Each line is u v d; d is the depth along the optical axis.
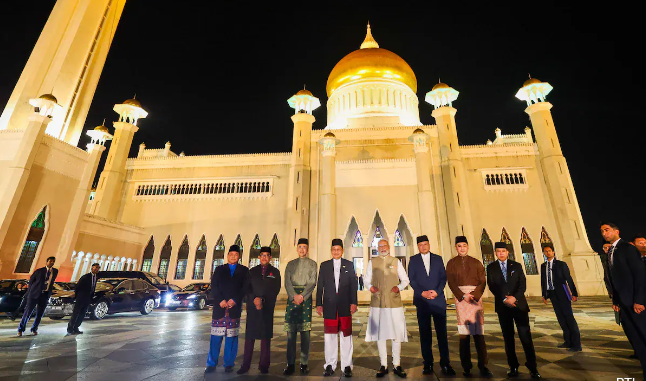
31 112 21.36
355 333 9.04
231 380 4.79
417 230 24.69
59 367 5.46
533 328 9.17
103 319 12.49
